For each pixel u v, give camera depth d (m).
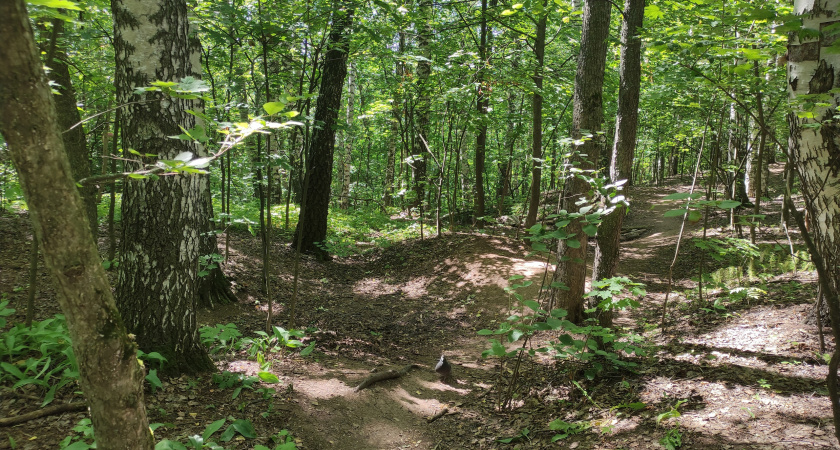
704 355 4.42
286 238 11.10
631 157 5.80
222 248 8.84
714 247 5.36
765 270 6.87
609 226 5.60
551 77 9.40
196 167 1.48
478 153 13.00
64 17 1.42
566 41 12.38
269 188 5.50
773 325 4.79
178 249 3.78
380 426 3.88
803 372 3.71
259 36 5.36
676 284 8.28
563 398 4.16
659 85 6.36
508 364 5.46
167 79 3.49
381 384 4.64
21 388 3.21
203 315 6.08
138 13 3.37
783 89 6.22
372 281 9.76
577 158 6.05
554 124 11.16
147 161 3.50
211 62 7.55
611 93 9.67
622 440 3.15
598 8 5.87
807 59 3.65
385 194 18.52
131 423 1.44
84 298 1.28
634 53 5.65
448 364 5.01
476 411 4.29
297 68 6.50
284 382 4.25
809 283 5.80
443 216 14.53
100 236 7.93
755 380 3.69
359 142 25.44
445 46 11.55
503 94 10.46
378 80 14.14
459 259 9.73
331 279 9.52
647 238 12.98
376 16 8.50
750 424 3.04
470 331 7.07
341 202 17.91
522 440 3.55
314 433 3.54
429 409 4.33
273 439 3.26
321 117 10.34
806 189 3.39
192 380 3.78
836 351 1.58
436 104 11.31
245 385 3.85
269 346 5.14
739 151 12.38
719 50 3.66
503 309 7.52
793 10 3.71
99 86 5.93
